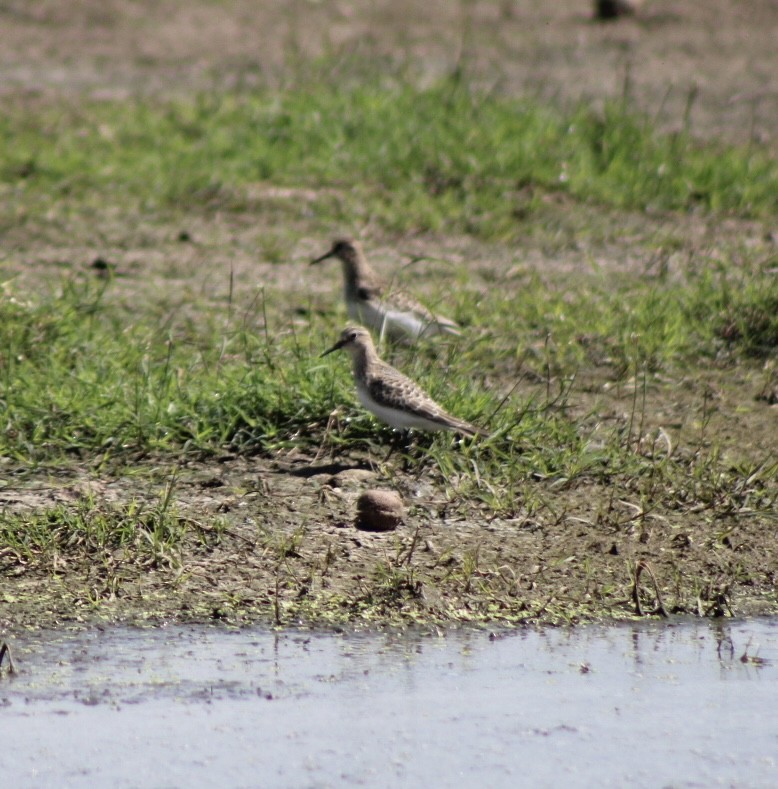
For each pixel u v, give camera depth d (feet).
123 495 45.09
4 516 42.55
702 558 42.98
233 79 98.02
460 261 69.77
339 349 50.60
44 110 87.76
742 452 50.21
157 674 35.50
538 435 49.34
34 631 37.42
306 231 72.74
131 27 113.50
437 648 37.55
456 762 32.19
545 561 42.29
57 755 31.78
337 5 122.72
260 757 32.07
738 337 60.59
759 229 75.15
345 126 84.02
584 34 114.42
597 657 37.40
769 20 117.08
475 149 81.10
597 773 32.07
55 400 49.90
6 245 68.33
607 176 79.92
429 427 47.42
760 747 33.42
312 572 40.68
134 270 66.28
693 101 96.63
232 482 46.34
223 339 55.36
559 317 61.52
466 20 118.62
